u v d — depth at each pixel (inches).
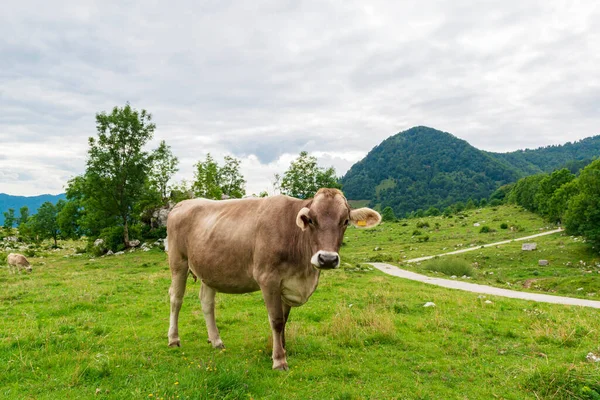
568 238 2401.6
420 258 2225.6
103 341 308.0
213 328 300.7
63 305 450.9
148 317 410.3
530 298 793.6
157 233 1895.9
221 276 265.3
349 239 3440.0
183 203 312.2
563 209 2564.0
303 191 2076.8
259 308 461.7
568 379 219.6
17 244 2706.7
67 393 203.9
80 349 279.4
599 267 1803.6
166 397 190.9
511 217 3609.7
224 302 494.0
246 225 255.8
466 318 433.7
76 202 2300.7
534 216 3479.3
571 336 336.2
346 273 1079.0
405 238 3184.1
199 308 456.4
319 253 208.1
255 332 346.6
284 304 271.9
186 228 294.5
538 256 2069.4
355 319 383.9
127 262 1350.9
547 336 343.6
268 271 240.5
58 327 345.7
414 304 516.4
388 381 236.4
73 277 856.9
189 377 213.9
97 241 1851.6
